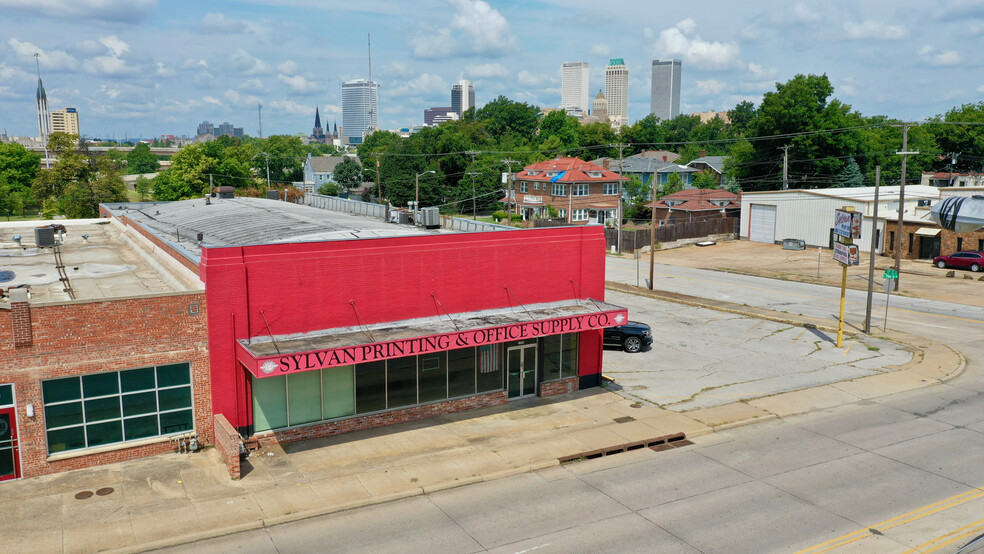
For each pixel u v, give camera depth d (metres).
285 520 16.56
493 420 23.30
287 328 20.97
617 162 111.81
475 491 18.28
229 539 15.70
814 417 23.78
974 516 16.72
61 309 18.08
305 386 21.44
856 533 15.95
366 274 22.03
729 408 24.50
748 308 41.59
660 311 41.56
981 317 39.16
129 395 19.28
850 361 30.75
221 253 19.75
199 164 103.25
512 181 101.44
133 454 19.45
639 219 90.62
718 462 20.12
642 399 25.55
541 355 25.53
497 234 24.20
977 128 101.88
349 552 15.16
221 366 20.12
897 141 101.44
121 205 43.69
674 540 15.65
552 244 25.34
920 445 21.25
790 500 17.64
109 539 15.39
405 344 20.78
